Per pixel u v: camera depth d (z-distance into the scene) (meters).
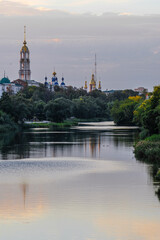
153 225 50.12
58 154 108.31
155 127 122.94
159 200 59.84
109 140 149.25
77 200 60.16
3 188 67.06
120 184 69.38
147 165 87.75
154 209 55.84
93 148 122.50
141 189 65.94
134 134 178.88
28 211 55.41
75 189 66.25
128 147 124.56
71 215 53.75
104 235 47.28
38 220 52.00
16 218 52.81
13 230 48.91
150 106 129.75
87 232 48.16
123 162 92.50
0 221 51.78
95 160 96.50
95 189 66.19
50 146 128.62
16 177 75.44
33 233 48.00
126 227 49.53
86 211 55.22
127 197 61.47
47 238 46.59
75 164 90.38
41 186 68.38
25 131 199.00
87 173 79.25
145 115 124.94
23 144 135.00
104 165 88.56
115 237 46.72
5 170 82.69
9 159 98.25
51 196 62.31
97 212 54.81
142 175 76.69
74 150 117.38
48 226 50.03
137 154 101.56
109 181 71.75
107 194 63.19
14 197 61.84
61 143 138.50
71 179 73.62
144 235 47.25
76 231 48.47
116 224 50.50
